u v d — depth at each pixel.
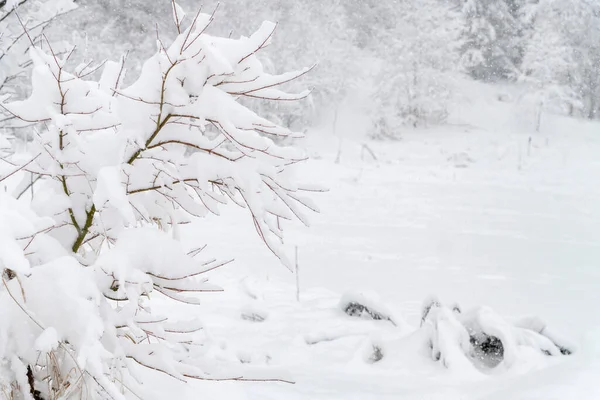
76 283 2.10
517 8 44.03
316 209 2.40
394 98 34.00
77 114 2.29
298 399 4.41
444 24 36.34
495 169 26.36
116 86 2.44
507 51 42.50
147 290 2.18
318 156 26.56
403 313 8.76
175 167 2.40
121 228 2.49
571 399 3.90
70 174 2.35
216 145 2.34
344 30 36.41
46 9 4.23
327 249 14.20
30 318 2.09
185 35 2.18
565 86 37.09
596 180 24.86
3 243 1.71
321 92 32.28
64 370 2.20
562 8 38.69
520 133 34.00
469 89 39.59
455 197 21.20
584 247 15.12
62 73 2.20
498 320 6.07
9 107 2.16
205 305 8.38
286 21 32.00
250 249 13.60
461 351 5.75
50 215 2.37
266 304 8.70
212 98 2.18
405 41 34.69
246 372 2.54
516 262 13.34
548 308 9.34
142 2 26.11
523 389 4.32
